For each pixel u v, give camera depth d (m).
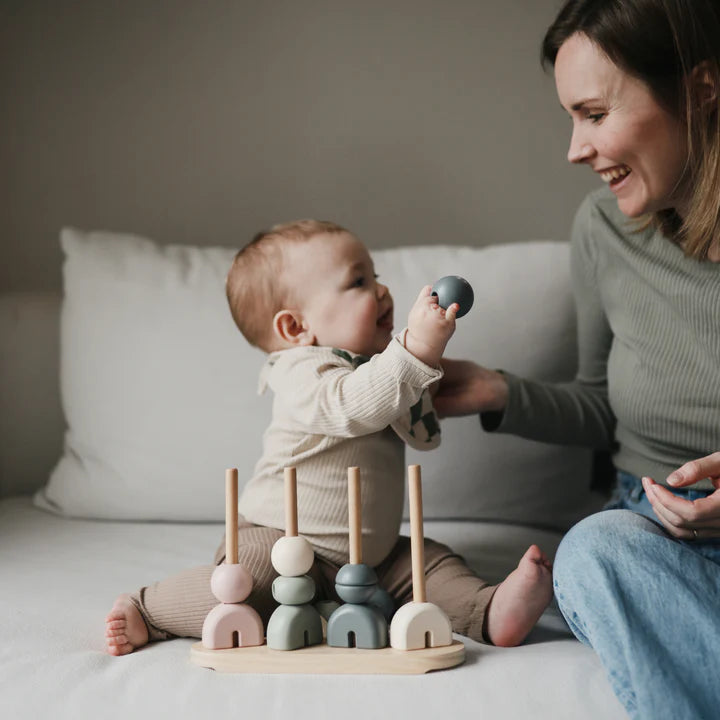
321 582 1.08
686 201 1.12
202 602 0.98
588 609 0.85
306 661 0.89
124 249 1.63
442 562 1.10
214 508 1.49
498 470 1.49
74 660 0.92
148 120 1.91
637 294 1.22
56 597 1.12
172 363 1.52
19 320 1.73
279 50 1.90
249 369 1.51
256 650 0.92
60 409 1.71
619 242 1.25
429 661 0.88
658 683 0.77
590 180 1.90
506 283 1.55
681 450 1.18
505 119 1.90
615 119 1.04
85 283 1.59
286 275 1.19
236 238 1.92
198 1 1.89
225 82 1.90
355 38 1.90
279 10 1.89
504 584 0.98
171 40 1.90
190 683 0.86
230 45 1.90
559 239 1.91
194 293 1.57
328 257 1.19
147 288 1.57
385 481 1.13
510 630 0.97
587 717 0.78
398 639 0.90
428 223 1.92
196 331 1.53
